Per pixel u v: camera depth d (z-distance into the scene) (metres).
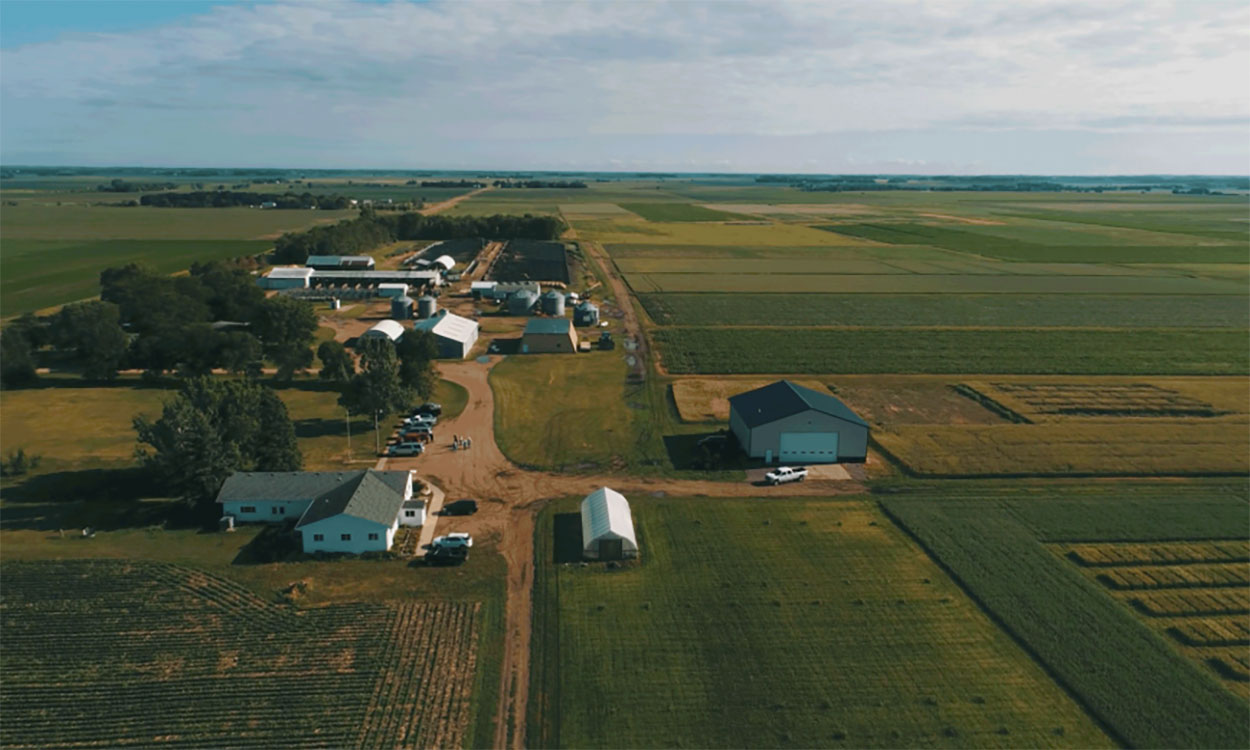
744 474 67.88
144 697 39.34
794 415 69.69
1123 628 45.31
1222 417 83.81
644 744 36.72
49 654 42.53
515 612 47.25
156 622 45.50
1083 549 54.41
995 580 50.31
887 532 57.28
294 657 42.62
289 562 52.69
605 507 56.47
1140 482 67.00
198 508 60.34
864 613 47.03
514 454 72.06
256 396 64.75
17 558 52.19
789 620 46.34
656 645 44.00
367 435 76.19
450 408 84.81
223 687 40.12
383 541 53.88
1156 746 36.62
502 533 57.16
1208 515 59.75
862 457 71.00
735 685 40.75
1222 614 47.03
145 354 92.06
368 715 38.34
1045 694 40.22
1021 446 74.06
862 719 38.34
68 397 86.75
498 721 38.09
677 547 54.97
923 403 88.25
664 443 75.25
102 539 55.25
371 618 46.34
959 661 42.72
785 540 56.03
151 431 59.75
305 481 59.56
